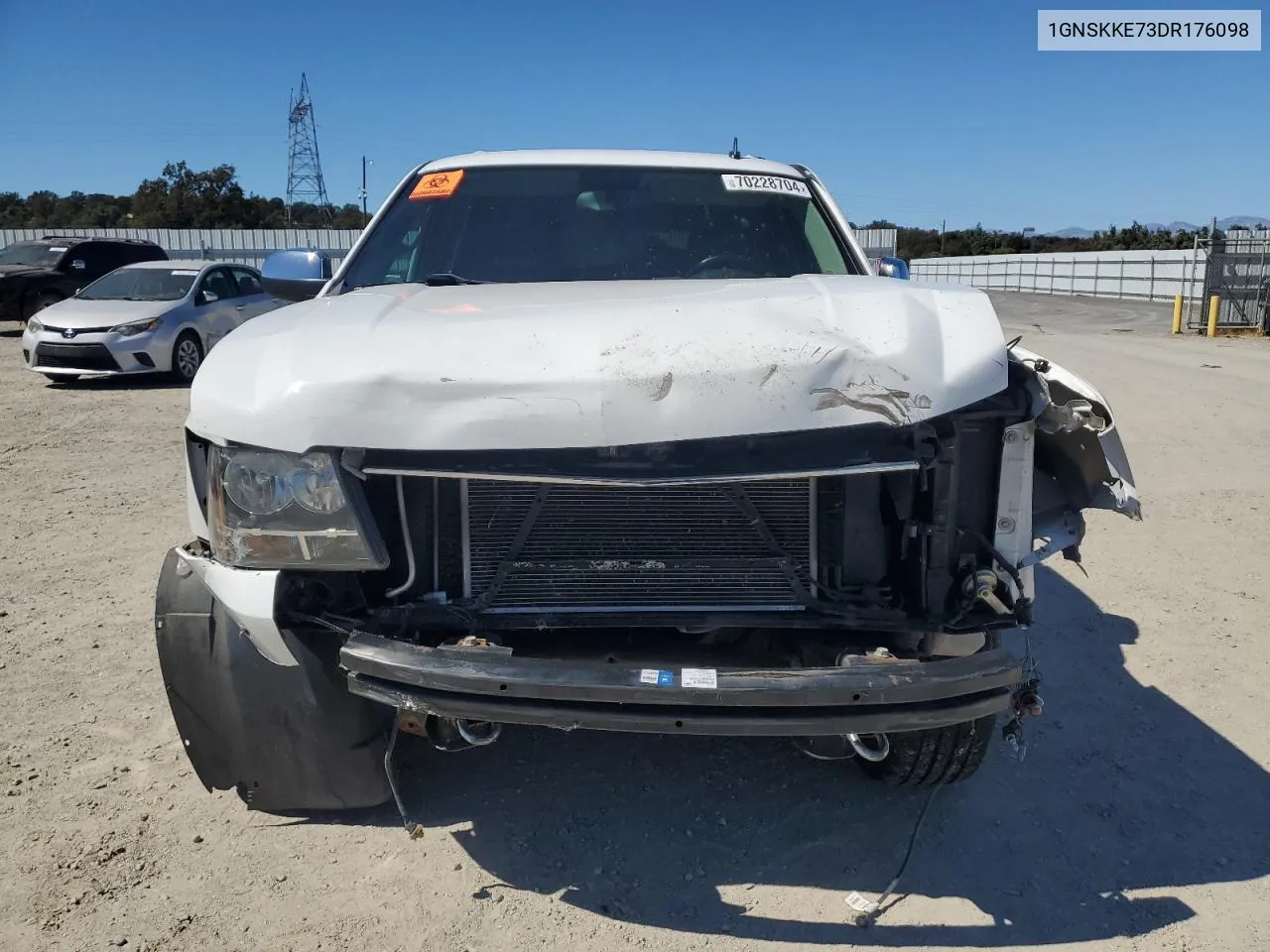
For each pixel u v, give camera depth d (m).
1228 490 7.29
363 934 2.48
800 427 2.26
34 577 5.03
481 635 2.46
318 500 2.30
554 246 3.71
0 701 3.64
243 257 39.91
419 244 3.75
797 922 2.56
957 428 2.46
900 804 3.12
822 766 3.34
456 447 2.25
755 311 2.51
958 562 2.55
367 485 2.43
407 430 2.26
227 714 2.65
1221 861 2.85
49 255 18.28
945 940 2.51
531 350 2.34
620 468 2.31
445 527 2.54
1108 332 23.92
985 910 2.62
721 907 2.62
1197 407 11.04
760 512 2.54
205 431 2.43
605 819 3.00
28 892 2.59
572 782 3.21
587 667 2.22
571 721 2.22
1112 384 13.09
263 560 2.36
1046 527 2.83
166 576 2.70
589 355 2.32
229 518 2.38
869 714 2.23
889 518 2.63
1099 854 2.88
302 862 2.76
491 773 3.26
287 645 2.45
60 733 3.42
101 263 18.38
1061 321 28.06
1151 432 9.48
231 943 2.43
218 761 2.74
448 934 2.49
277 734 2.65
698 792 3.16
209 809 3.00
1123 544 6.01
